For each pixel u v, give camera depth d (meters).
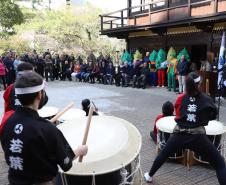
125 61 14.19
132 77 13.48
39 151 1.94
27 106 2.03
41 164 1.97
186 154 4.49
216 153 3.44
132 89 12.84
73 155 2.16
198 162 4.57
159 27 13.01
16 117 2.02
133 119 7.45
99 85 14.36
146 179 3.96
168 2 13.65
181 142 3.54
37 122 1.97
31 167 1.97
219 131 4.26
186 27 12.90
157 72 13.52
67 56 16.84
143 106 9.07
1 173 4.38
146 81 13.30
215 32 11.61
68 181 2.62
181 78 11.21
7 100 3.52
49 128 1.97
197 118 3.46
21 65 3.44
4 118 2.26
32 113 2.00
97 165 2.59
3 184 4.05
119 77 13.91
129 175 2.75
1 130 2.06
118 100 10.11
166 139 4.48
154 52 13.79
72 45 25.84
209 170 4.40
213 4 11.43
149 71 13.66
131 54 16.34
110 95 11.20
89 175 2.54
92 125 3.10
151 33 15.07
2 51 24.69
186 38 13.17
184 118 3.52
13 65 13.89
